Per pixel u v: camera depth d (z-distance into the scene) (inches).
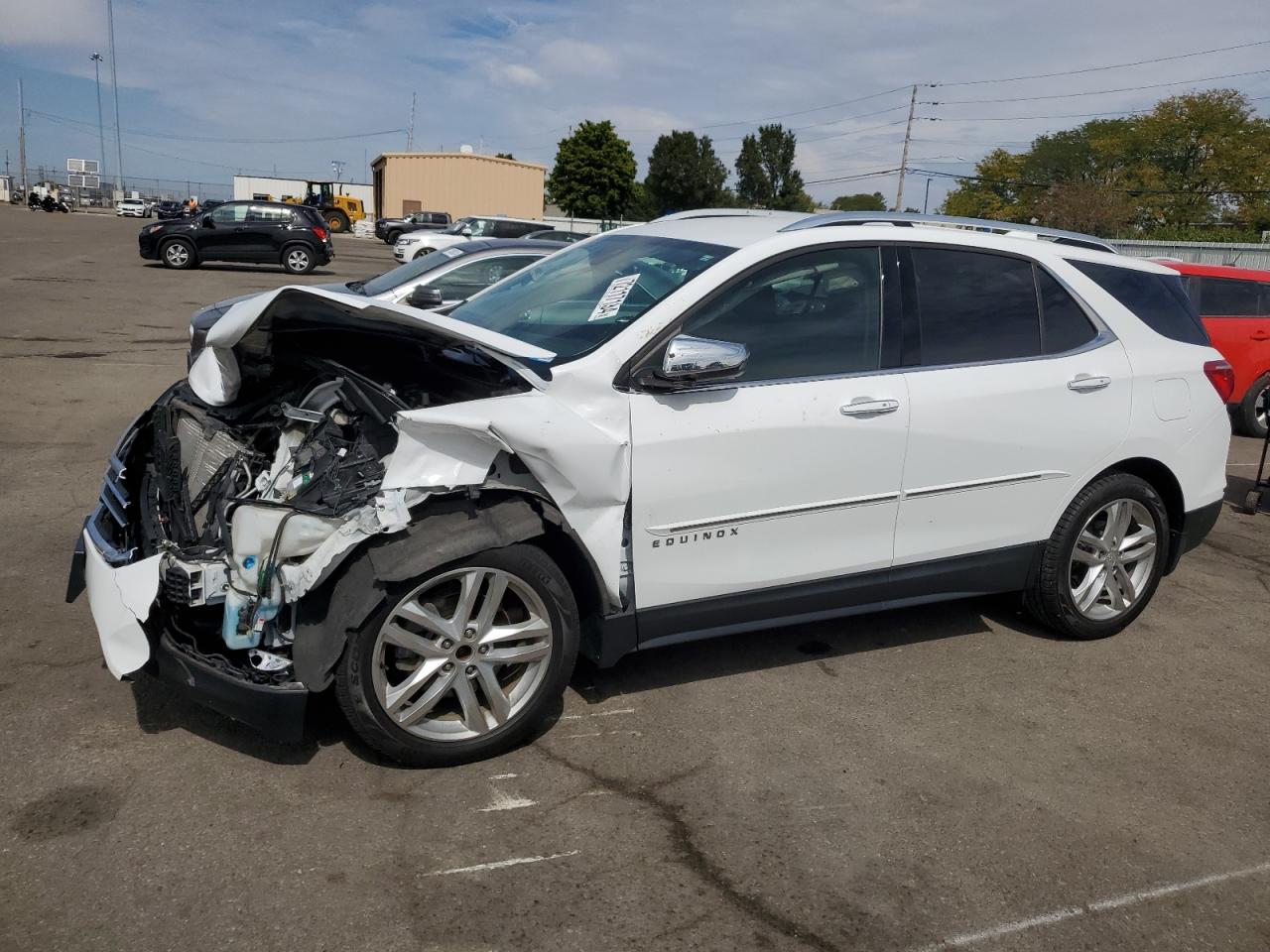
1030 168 2299.5
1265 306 417.1
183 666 122.6
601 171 2311.8
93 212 2581.2
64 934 98.1
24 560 192.1
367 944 99.4
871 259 157.8
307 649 121.5
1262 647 188.7
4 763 126.3
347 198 2400.3
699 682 160.6
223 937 99.1
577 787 129.0
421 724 128.9
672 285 145.9
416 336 139.9
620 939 102.3
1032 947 105.4
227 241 898.1
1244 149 2085.4
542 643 133.7
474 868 112.0
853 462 150.9
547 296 164.9
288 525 120.2
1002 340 167.0
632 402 135.2
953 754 143.3
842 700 157.4
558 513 130.6
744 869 115.0
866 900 111.0
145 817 117.1
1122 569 184.9
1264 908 114.0
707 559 143.7
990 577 172.9
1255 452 383.2
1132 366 177.9
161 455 146.0
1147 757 145.9
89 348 442.3
